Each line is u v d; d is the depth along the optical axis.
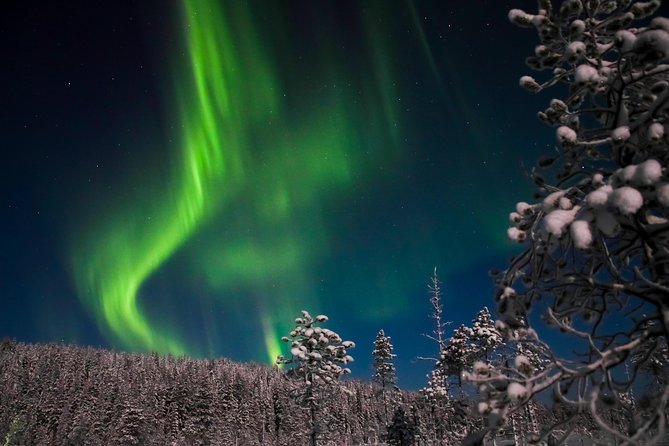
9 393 82.56
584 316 5.30
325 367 22.30
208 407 77.31
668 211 4.27
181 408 77.69
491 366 4.05
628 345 3.99
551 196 4.62
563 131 4.71
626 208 3.59
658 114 4.42
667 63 4.58
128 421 66.88
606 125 5.55
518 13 5.79
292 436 65.81
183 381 85.19
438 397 27.55
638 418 3.71
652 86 5.08
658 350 4.91
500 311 4.71
